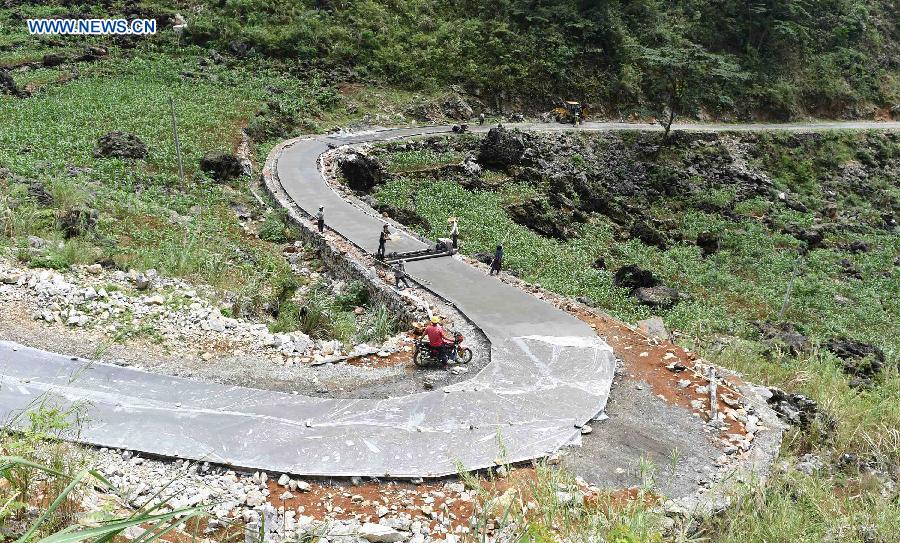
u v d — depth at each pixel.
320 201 29.33
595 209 43.41
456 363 14.16
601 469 10.48
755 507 9.42
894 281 36.12
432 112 52.47
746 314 28.33
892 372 18.42
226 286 17.84
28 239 16.69
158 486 8.73
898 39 79.69
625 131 54.75
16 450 6.38
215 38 52.97
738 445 11.45
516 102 56.69
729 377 14.28
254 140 40.75
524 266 27.84
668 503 9.25
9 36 50.22
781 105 65.94
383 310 17.55
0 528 5.42
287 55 53.69
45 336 12.31
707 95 63.31
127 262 17.38
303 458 9.94
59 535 3.81
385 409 11.66
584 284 27.22
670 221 43.81
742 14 68.25
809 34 71.88
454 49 57.25
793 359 17.81
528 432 11.29
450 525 8.80
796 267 35.56
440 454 10.39
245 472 9.55
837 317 29.47
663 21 66.81
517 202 38.91
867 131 64.31
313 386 12.38
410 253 22.17
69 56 47.41
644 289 27.36
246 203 29.39
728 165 55.22
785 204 50.28
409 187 38.88
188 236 21.78
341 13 58.28
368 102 51.44
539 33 60.00
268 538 7.99
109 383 11.23
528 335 15.80
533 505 8.59
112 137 31.36
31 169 25.03
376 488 9.55
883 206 56.09
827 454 12.09
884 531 8.87
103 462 8.98
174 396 11.17
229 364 12.76
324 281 22.09
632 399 12.97
